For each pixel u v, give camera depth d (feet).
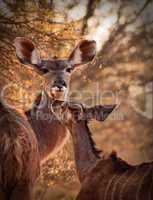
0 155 26.84
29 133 27.81
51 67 31.19
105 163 27.94
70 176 40.37
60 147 31.17
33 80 40.32
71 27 41.98
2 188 26.99
